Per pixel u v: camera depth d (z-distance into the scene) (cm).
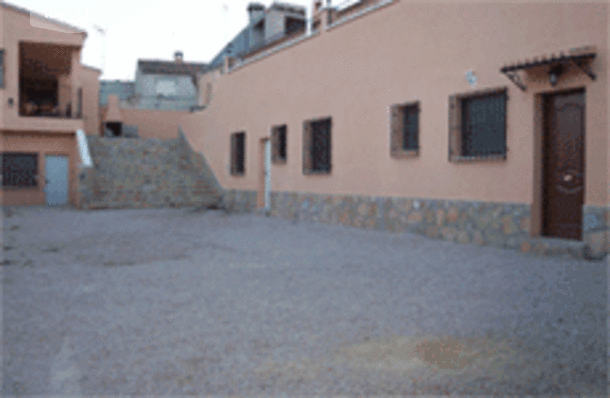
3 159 1800
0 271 646
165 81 3950
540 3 670
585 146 625
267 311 439
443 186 829
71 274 626
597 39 601
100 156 1955
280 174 1339
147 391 279
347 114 1069
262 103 1441
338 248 798
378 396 266
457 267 607
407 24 901
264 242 896
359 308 441
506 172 723
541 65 641
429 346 339
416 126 906
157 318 423
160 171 1944
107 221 1284
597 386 270
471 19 771
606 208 593
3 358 333
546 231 696
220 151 1769
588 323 369
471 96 782
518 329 367
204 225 1202
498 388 271
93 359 329
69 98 2295
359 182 1035
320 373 299
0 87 1720
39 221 1273
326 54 1140
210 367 312
